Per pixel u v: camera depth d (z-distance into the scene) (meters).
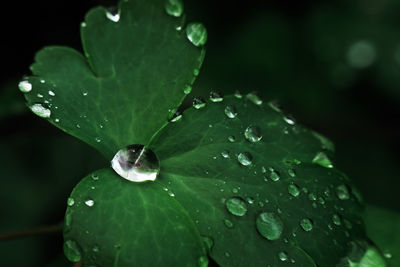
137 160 0.13
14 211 0.17
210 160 0.13
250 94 0.14
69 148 0.18
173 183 0.13
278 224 0.13
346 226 0.13
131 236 0.13
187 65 0.14
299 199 0.13
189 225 0.13
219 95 0.14
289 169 0.13
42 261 0.17
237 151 0.13
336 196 0.13
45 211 0.17
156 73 0.14
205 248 0.13
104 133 0.13
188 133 0.13
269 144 0.13
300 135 0.14
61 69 0.14
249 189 0.13
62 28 0.17
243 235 0.13
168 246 0.13
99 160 0.18
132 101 0.13
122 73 0.14
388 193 0.19
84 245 0.12
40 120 0.17
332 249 0.13
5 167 0.17
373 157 0.19
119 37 0.14
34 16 0.17
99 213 0.13
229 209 0.13
